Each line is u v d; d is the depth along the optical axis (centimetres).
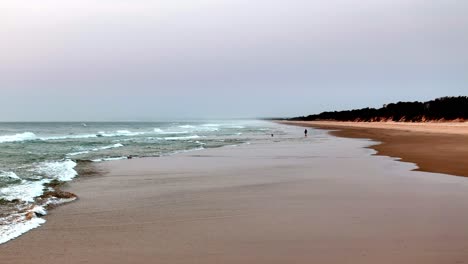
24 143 3669
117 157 2295
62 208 969
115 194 1159
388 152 2436
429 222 798
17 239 709
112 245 674
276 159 2152
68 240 704
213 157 2284
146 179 1458
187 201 1049
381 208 931
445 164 1780
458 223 788
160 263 585
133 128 9544
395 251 621
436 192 1135
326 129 7356
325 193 1137
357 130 6494
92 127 10519
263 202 1023
